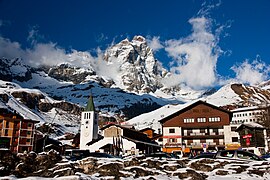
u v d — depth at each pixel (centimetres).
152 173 2148
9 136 9412
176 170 2236
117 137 8375
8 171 2166
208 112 8919
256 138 7519
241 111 14675
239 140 8081
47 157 2472
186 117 9000
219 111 8856
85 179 1571
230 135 8569
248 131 7662
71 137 14512
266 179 2103
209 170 2439
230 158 2717
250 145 7544
